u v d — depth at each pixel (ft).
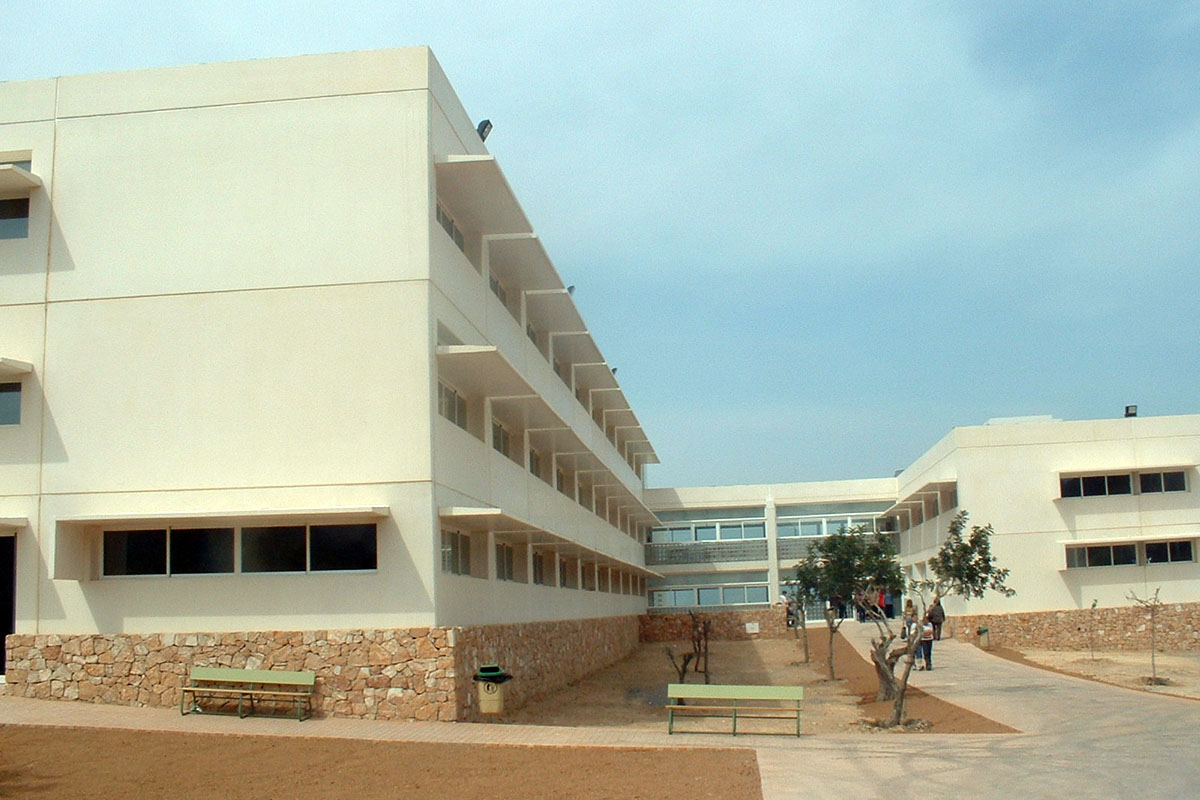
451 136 73.92
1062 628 137.39
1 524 66.13
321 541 64.80
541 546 101.50
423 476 64.69
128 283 68.23
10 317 68.80
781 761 50.70
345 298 66.64
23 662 65.67
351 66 68.64
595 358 125.49
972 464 140.77
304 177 67.97
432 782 45.06
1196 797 41.06
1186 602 138.00
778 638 181.57
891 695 82.28
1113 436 140.15
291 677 61.41
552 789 43.75
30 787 43.04
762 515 203.21
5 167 67.31
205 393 66.85
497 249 85.81
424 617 63.46
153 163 69.10
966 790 43.27
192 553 65.62
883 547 92.17
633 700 87.56
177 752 50.88
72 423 67.46
